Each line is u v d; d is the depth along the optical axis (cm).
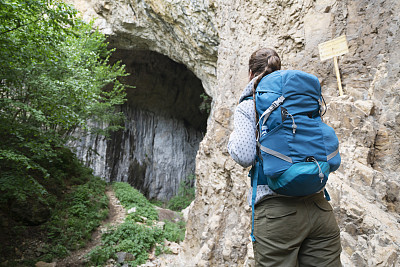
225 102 541
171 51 1304
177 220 1099
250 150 125
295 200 119
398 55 335
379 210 264
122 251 759
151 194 1828
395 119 307
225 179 474
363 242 245
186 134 2044
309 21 475
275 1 514
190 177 1881
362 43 411
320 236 122
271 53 150
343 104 355
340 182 301
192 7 990
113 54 1589
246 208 405
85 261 711
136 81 1788
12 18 496
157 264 731
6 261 647
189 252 516
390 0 379
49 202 873
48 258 692
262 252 122
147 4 1105
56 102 646
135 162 1802
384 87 337
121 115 1512
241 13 580
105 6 1212
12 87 656
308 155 114
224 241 424
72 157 1167
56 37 581
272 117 121
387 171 301
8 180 630
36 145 650
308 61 462
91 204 955
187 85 1953
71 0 1263
